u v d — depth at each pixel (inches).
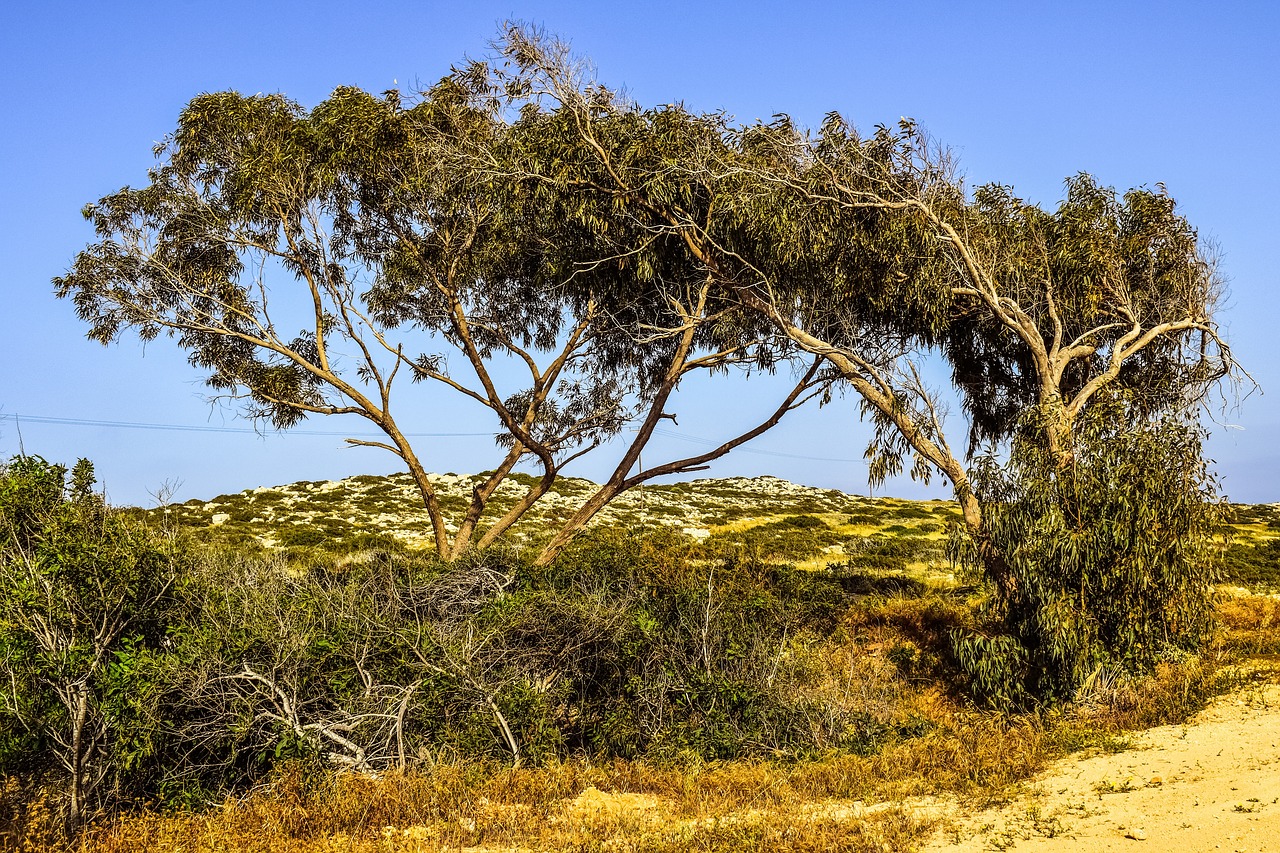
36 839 318.3
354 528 1561.3
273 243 770.2
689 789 372.8
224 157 754.8
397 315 842.2
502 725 423.8
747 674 493.0
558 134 636.1
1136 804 302.4
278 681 406.6
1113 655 502.9
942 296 613.9
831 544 1501.0
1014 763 367.6
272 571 520.7
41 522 430.9
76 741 349.1
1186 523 513.7
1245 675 469.4
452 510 1846.7
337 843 312.0
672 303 717.9
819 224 608.1
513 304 853.8
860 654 649.6
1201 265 699.4
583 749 454.9
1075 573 513.7
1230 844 252.2
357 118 690.8
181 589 440.8
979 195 701.3
